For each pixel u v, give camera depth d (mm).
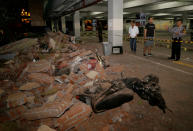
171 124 2344
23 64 5293
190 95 3264
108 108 2740
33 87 3391
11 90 3316
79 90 3443
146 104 2922
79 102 2748
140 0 22172
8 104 2600
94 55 6797
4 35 11516
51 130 2076
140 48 10469
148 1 21172
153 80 3336
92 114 2656
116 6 8047
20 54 6547
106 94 2953
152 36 7215
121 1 8086
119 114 2600
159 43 12492
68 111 2455
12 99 2686
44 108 2402
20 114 2387
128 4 24203
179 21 5914
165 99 3111
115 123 2400
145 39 7328
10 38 11867
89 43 13648
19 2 19438
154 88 3043
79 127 2336
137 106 2857
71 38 12281
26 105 2652
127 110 2707
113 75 4594
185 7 28219
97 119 2518
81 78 4086
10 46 7602
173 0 20859
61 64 5363
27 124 2270
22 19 20859
